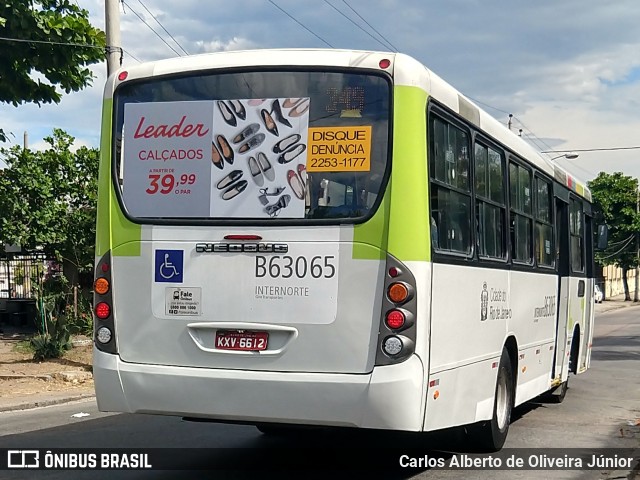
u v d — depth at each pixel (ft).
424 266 19.38
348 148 19.79
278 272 19.81
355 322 19.21
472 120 23.98
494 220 26.32
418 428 19.31
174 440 28.43
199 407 20.16
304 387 19.29
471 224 23.50
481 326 24.36
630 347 75.20
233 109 20.68
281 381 19.44
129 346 21.01
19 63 41.45
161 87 21.40
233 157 20.54
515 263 28.73
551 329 35.04
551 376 35.42
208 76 20.99
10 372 44.73
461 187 22.84
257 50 20.85
